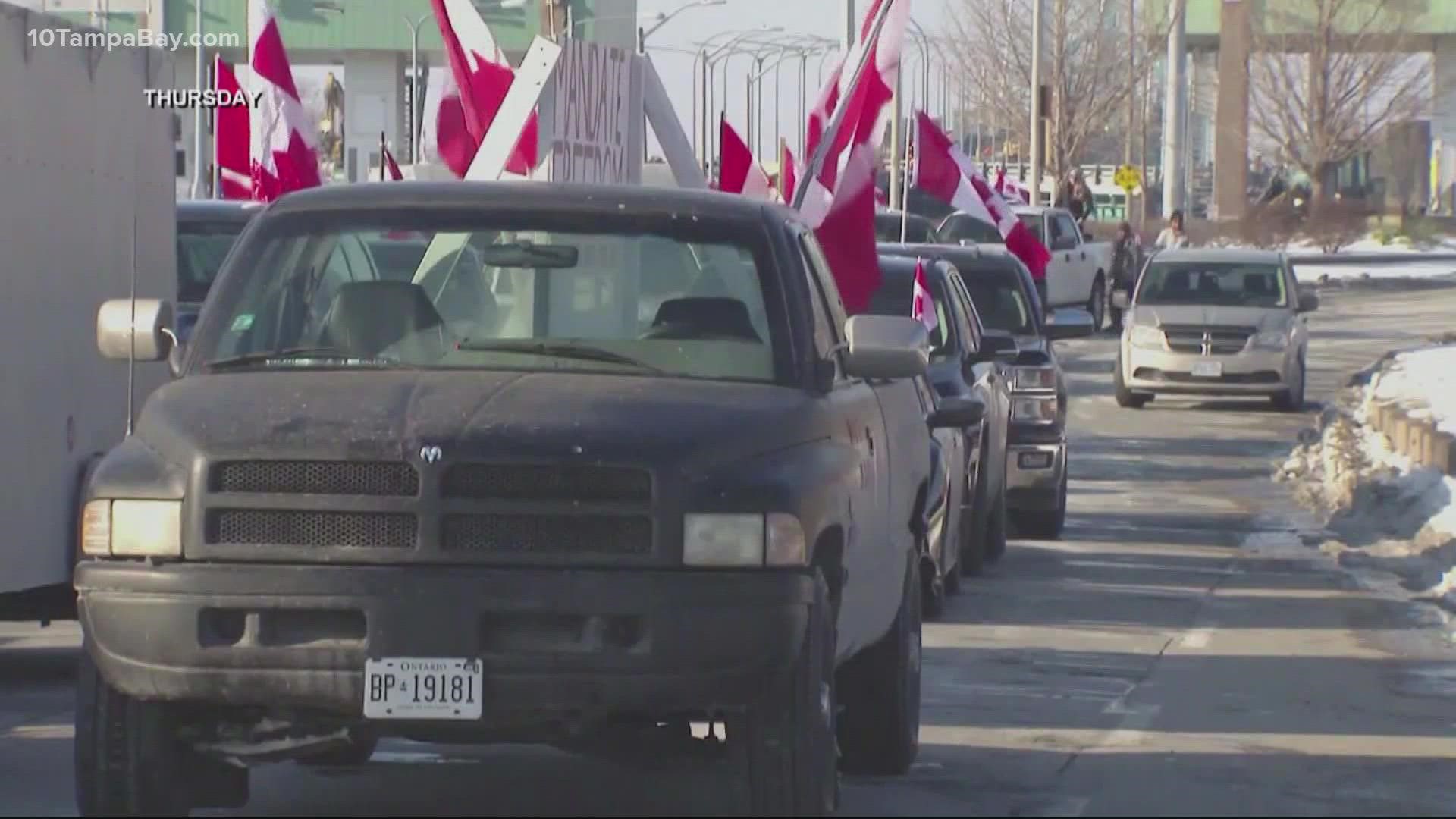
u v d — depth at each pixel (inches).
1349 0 4955.7
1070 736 652.7
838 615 471.5
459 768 593.9
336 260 517.0
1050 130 3846.0
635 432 441.1
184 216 1073.5
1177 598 979.3
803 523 444.5
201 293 1036.5
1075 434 1797.5
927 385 745.0
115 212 757.9
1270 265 2038.6
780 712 444.5
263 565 433.4
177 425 450.9
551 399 453.7
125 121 766.5
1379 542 1181.7
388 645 428.1
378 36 3772.1
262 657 430.9
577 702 430.6
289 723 454.3
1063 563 1098.7
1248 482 1503.4
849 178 967.0
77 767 455.8
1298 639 863.1
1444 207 5516.7
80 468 730.2
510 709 430.3
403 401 450.6
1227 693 737.6
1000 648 829.2
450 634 427.5
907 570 571.5
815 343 506.0
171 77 806.5
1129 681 760.3
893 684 561.3
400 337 497.0
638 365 491.2
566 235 514.3
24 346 693.9
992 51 4286.4
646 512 434.0
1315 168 4980.3
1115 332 2935.5
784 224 529.3
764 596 434.3
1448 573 1027.3
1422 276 3695.9
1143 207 4776.1
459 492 434.0
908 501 576.4
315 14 3764.8
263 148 1095.6
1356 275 3745.1
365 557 432.5
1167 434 1800.0
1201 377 1957.4
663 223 518.3
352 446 434.6
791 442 460.8
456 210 522.0
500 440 434.9
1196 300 2015.3
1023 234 1477.6
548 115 904.9
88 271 737.0
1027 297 1223.5
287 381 472.4
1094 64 4124.0
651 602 428.8
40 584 705.0
